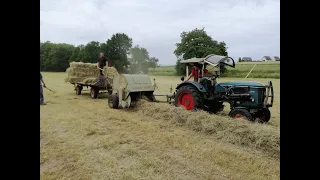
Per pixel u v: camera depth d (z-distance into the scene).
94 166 3.58
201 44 36.34
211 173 3.37
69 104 9.42
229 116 5.97
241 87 6.30
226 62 6.83
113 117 6.83
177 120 6.05
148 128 5.61
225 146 4.50
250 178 3.22
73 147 4.40
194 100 6.62
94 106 8.81
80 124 6.04
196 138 4.91
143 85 8.29
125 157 3.94
